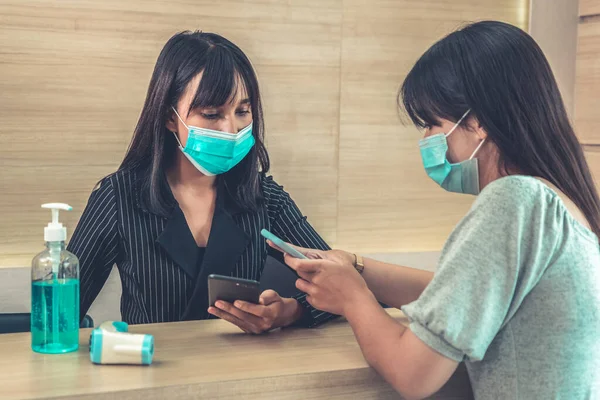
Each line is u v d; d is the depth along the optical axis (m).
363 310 1.25
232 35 2.52
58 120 2.35
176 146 1.79
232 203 1.83
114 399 1.08
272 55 2.57
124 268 1.76
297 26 2.59
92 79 2.37
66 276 1.29
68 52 2.34
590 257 1.12
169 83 1.70
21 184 2.34
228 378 1.15
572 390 1.09
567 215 1.12
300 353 1.32
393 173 2.78
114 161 2.43
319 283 1.31
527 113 1.18
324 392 1.21
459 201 2.88
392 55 2.73
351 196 2.73
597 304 1.11
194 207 1.79
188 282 1.75
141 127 1.76
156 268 1.74
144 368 1.20
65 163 2.38
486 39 1.21
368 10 2.68
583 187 1.20
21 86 2.31
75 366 1.21
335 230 2.72
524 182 1.12
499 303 1.09
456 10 2.79
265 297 1.51
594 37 2.63
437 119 1.26
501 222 1.10
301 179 2.65
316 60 2.63
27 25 2.29
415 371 1.12
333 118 2.67
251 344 1.38
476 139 1.24
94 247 1.72
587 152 2.65
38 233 2.37
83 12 2.34
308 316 1.54
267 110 2.59
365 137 2.72
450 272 1.10
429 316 1.10
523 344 1.11
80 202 2.40
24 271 2.32
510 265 1.08
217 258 1.76
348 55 2.67
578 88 2.70
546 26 2.73
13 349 1.31
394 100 2.75
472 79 1.20
